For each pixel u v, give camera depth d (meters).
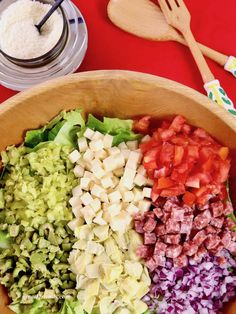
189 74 0.49
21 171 0.44
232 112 0.47
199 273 0.43
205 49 0.48
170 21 0.49
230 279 0.44
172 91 0.42
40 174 0.44
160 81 0.42
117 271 0.43
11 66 0.48
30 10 0.47
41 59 0.46
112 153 0.44
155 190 0.43
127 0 0.49
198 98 0.42
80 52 0.48
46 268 0.43
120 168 0.44
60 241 0.43
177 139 0.43
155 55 0.49
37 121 0.45
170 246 0.43
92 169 0.44
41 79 0.49
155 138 0.44
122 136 0.45
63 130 0.45
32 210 0.43
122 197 0.44
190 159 0.43
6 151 0.45
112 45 0.49
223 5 0.50
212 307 0.44
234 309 0.44
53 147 0.45
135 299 0.43
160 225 0.43
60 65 0.48
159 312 0.44
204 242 0.43
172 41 0.49
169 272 0.43
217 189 0.43
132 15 0.49
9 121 0.43
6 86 0.49
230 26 0.49
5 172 0.45
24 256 0.43
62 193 0.44
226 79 0.49
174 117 0.45
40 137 0.45
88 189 0.44
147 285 0.43
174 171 0.43
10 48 0.47
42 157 0.44
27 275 0.44
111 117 0.46
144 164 0.43
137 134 0.45
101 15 0.50
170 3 0.49
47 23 0.47
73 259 0.43
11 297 0.44
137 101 0.44
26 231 0.44
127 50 0.49
